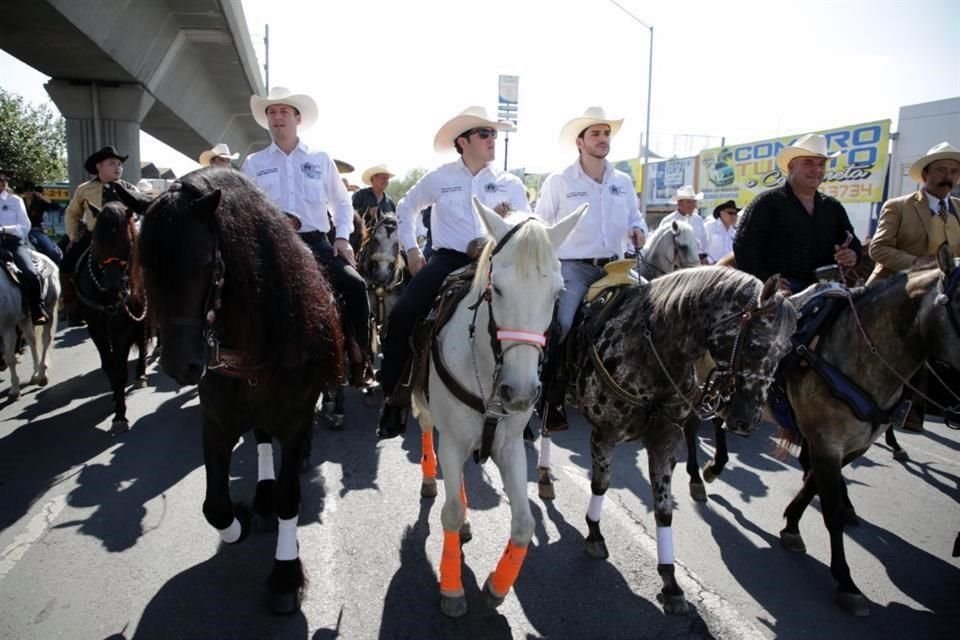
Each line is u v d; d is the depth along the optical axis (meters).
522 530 2.83
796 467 5.22
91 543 3.64
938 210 4.72
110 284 5.24
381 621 3.00
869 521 4.23
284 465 3.09
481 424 2.93
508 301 2.48
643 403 3.24
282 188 4.22
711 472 4.59
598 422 3.45
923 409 4.68
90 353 8.80
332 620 3.00
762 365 2.74
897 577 3.53
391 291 7.74
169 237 2.34
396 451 5.30
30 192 10.87
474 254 3.34
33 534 3.72
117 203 5.56
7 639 2.79
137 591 3.18
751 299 2.79
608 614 3.10
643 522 4.09
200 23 16.48
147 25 14.77
